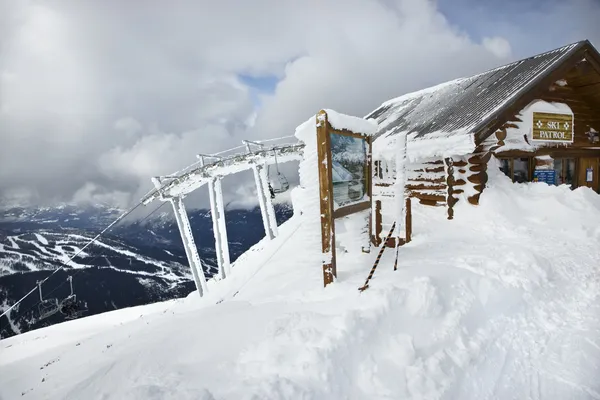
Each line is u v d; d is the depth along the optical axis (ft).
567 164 36.14
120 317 47.88
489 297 15.89
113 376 9.79
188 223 41.16
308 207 19.71
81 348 17.83
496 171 30.68
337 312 12.91
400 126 41.55
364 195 19.51
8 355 35.01
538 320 15.61
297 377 9.59
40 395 10.25
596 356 13.10
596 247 22.53
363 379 10.48
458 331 13.44
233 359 10.48
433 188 33.65
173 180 39.83
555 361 12.96
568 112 33.96
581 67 31.48
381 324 12.35
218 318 13.43
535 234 24.81
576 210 26.61
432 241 24.07
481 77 40.60
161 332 13.15
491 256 19.69
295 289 16.56
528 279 17.72
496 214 27.78
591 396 11.21
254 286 19.66
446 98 41.11
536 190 29.76
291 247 26.94
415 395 10.29
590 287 18.17
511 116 28.09
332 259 15.71
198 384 9.14
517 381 11.91
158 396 8.46
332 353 10.41
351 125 17.21
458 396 10.83
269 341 11.11
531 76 30.04
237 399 8.50
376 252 20.67
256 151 40.91
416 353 11.85
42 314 34.50
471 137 26.66
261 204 47.62
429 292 14.05
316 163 18.07
